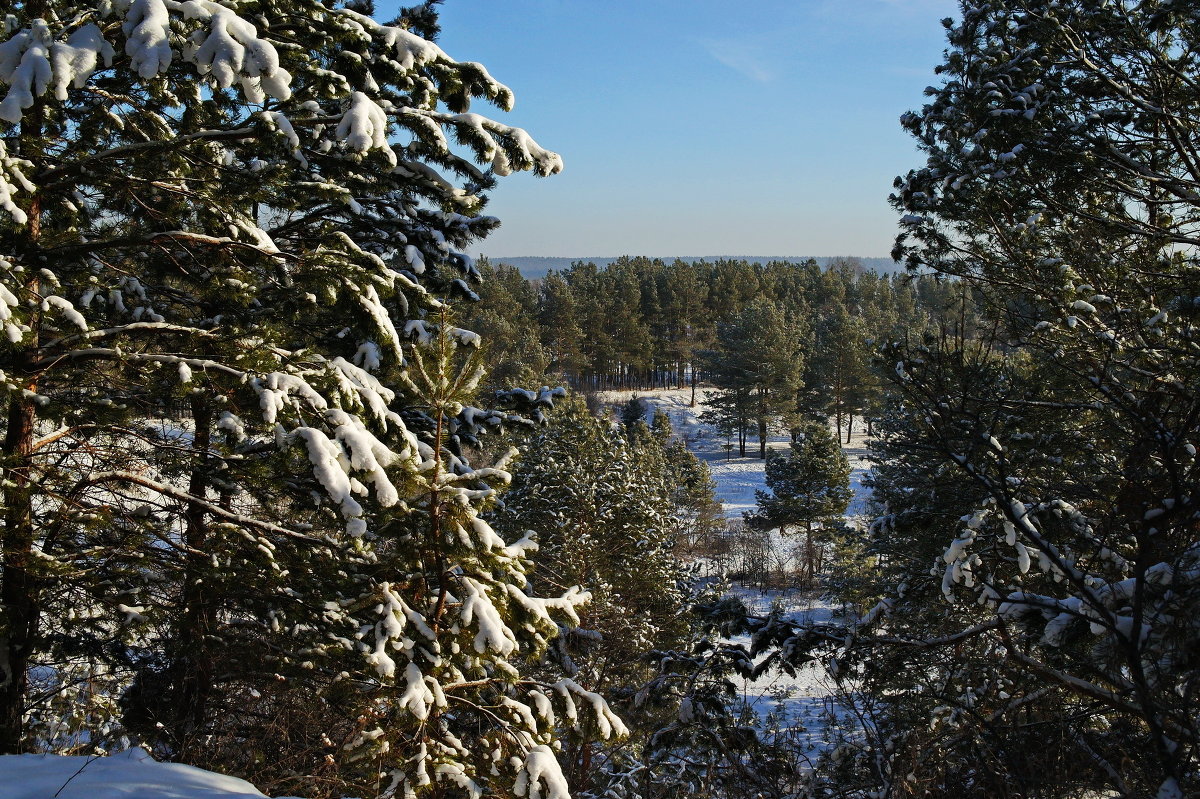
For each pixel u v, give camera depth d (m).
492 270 94.38
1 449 6.33
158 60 5.06
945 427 6.65
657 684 9.48
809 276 119.94
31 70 4.90
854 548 32.78
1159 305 8.72
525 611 6.05
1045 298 8.73
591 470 21.52
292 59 6.30
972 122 9.84
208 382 6.60
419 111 6.64
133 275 7.82
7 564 5.93
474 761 5.78
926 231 10.27
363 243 9.45
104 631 7.03
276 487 7.12
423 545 5.90
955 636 7.19
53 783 5.00
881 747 7.96
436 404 5.95
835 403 67.88
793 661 8.88
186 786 5.12
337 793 6.19
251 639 7.49
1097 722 6.46
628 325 83.12
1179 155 9.32
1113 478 6.60
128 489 6.83
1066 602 5.91
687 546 43.62
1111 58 9.56
